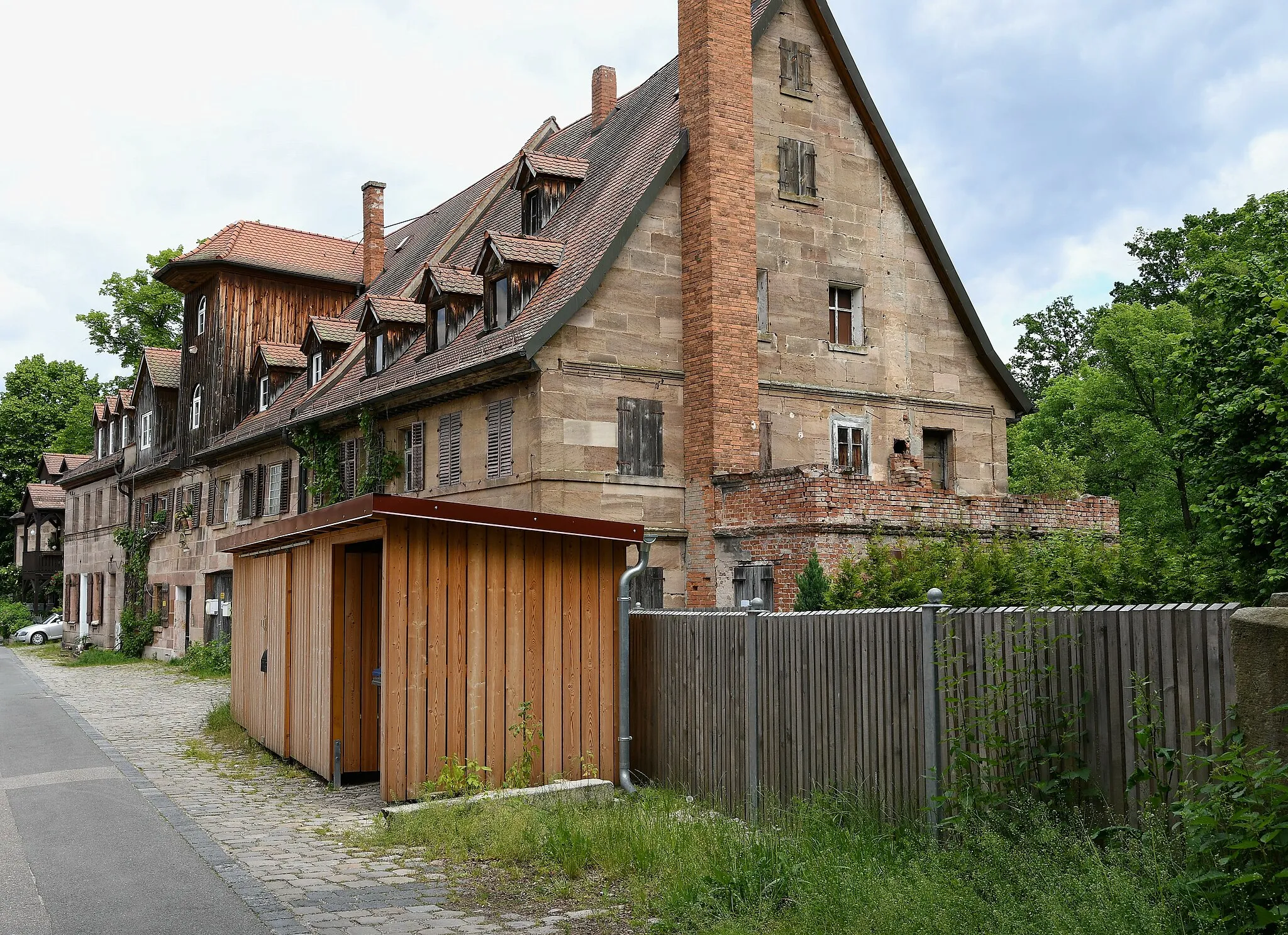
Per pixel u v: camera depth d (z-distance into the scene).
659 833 8.34
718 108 20.02
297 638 13.52
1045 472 36.34
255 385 33.09
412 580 10.82
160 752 14.88
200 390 34.91
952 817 6.96
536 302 20.45
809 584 15.38
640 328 19.72
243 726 16.22
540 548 11.61
